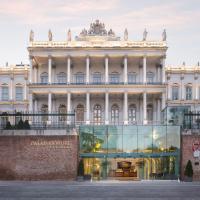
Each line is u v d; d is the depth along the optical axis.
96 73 92.44
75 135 57.69
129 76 92.56
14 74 97.25
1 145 57.19
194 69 95.50
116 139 62.00
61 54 87.38
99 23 91.38
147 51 87.31
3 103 96.31
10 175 56.75
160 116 87.38
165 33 88.06
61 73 92.50
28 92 89.12
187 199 36.34
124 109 86.00
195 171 57.34
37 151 57.19
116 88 86.00
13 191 43.09
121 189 45.56
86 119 85.56
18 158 56.97
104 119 90.19
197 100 94.50
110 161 61.75
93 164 61.50
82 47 87.00
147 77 92.75
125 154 61.66
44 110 91.56
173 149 61.00
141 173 61.59
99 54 87.31
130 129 62.09
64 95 88.69
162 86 85.56
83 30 91.06
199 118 64.06
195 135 58.28
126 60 87.44
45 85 85.88
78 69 92.50
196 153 57.84
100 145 61.69
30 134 57.44
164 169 61.06
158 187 48.00
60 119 82.50
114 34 90.88
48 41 87.50
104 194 40.41
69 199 36.28
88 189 45.44
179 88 95.62
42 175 56.91
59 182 54.62
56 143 57.34
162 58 88.00
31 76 87.25
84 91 86.00
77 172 57.78
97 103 91.06
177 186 49.22
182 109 65.94
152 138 61.78
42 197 37.75
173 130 61.44
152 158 61.69
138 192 42.38
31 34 87.56
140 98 90.81
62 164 57.16
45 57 88.00
